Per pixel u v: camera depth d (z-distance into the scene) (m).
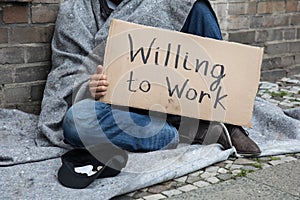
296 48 5.04
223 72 2.92
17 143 3.11
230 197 2.50
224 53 2.92
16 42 3.46
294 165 2.89
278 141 3.22
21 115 3.46
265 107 3.62
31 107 3.61
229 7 4.47
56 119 3.14
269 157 2.99
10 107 3.53
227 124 3.02
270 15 4.77
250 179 2.70
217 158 2.86
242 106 2.95
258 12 4.67
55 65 3.40
